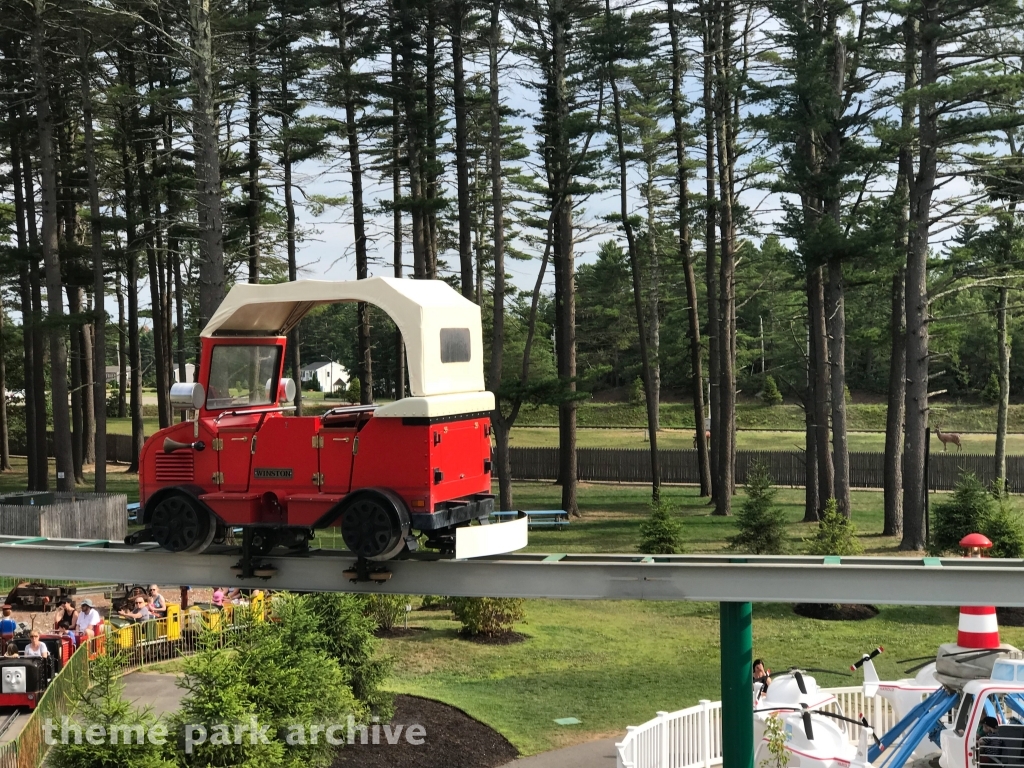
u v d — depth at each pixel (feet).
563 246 120.98
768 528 85.81
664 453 161.68
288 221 127.65
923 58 96.32
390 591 34.94
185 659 39.78
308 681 42.50
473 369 33.37
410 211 123.85
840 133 100.48
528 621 78.28
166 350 164.25
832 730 41.29
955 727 36.04
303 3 117.39
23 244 138.82
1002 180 99.09
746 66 119.03
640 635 74.43
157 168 130.31
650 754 44.37
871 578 34.30
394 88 119.44
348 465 31.07
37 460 139.13
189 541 33.27
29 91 114.42
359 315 122.31
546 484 159.63
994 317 226.99
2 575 38.91
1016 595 33.73
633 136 123.85
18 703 55.01
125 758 35.17
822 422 110.93
